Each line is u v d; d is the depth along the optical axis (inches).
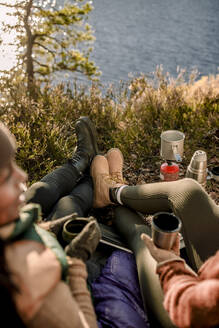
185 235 66.0
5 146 30.5
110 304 60.4
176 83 177.0
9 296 29.0
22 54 407.5
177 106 162.6
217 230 64.2
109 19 4722.0
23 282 29.8
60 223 57.5
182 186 70.1
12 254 31.0
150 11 5098.4
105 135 151.8
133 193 81.0
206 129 147.5
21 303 29.7
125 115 163.6
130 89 172.4
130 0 5674.2
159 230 50.2
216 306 35.2
